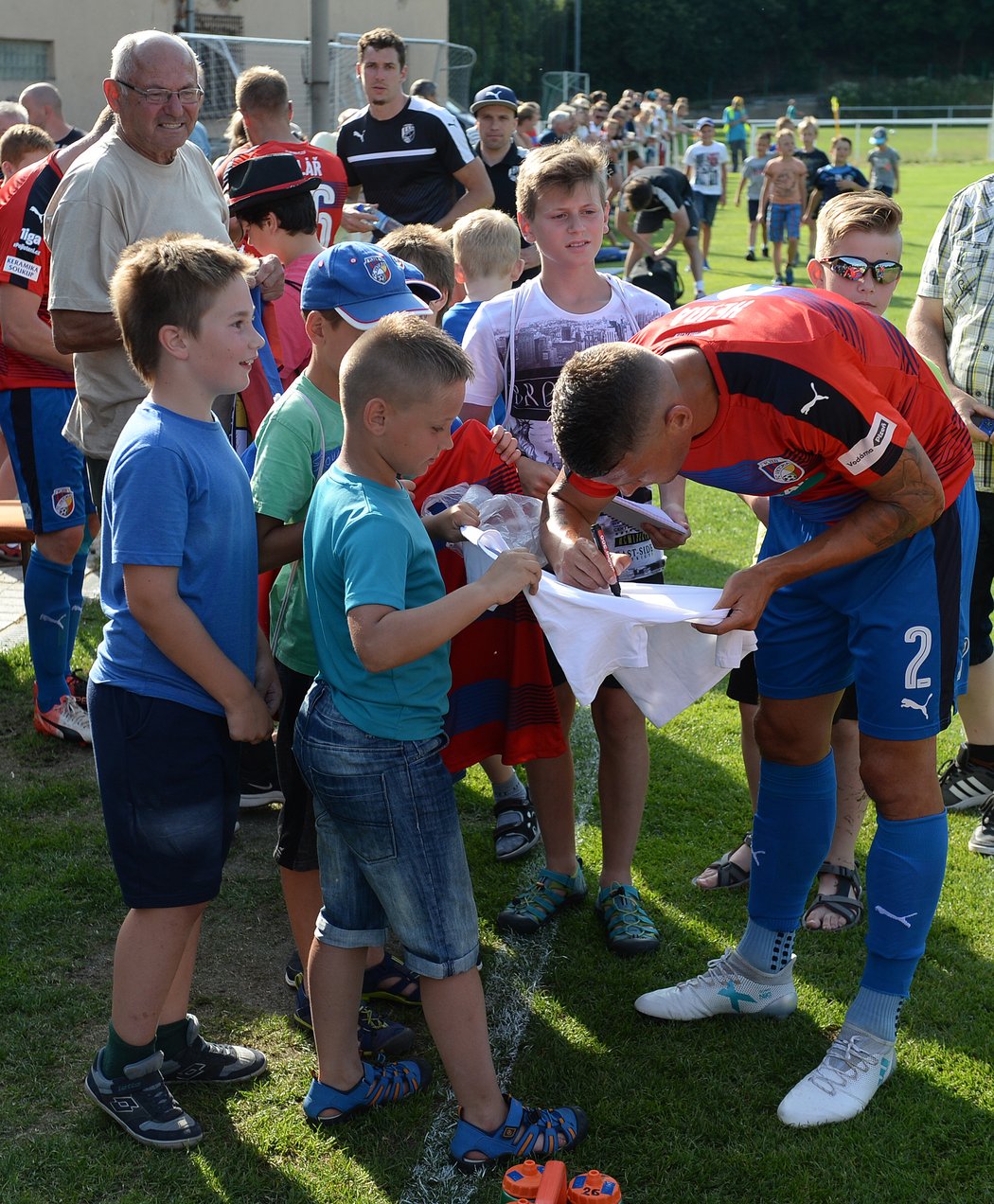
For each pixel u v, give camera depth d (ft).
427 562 7.84
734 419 7.39
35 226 13.14
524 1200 6.86
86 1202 7.71
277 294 10.85
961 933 10.76
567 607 7.69
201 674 7.66
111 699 7.82
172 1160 8.05
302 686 8.82
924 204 75.51
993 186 12.15
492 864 11.96
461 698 9.29
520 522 8.98
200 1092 8.70
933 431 8.21
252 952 10.41
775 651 8.90
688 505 24.20
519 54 108.17
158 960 7.95
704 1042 9.34
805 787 9.12
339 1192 7.81
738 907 11.19
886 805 8.57
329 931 8.18
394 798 7.68
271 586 9.36
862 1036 8.73
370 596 7.23
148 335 7.67
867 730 8.50
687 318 7.85
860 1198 7.84
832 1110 8.47
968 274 12.21
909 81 189.16
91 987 9.79
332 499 7.65
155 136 11.97
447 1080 8.95
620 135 68.74
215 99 44.65
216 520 7.78
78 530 13.70
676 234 38.32
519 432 10.86
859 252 10.56
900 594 8.23
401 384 7.27
